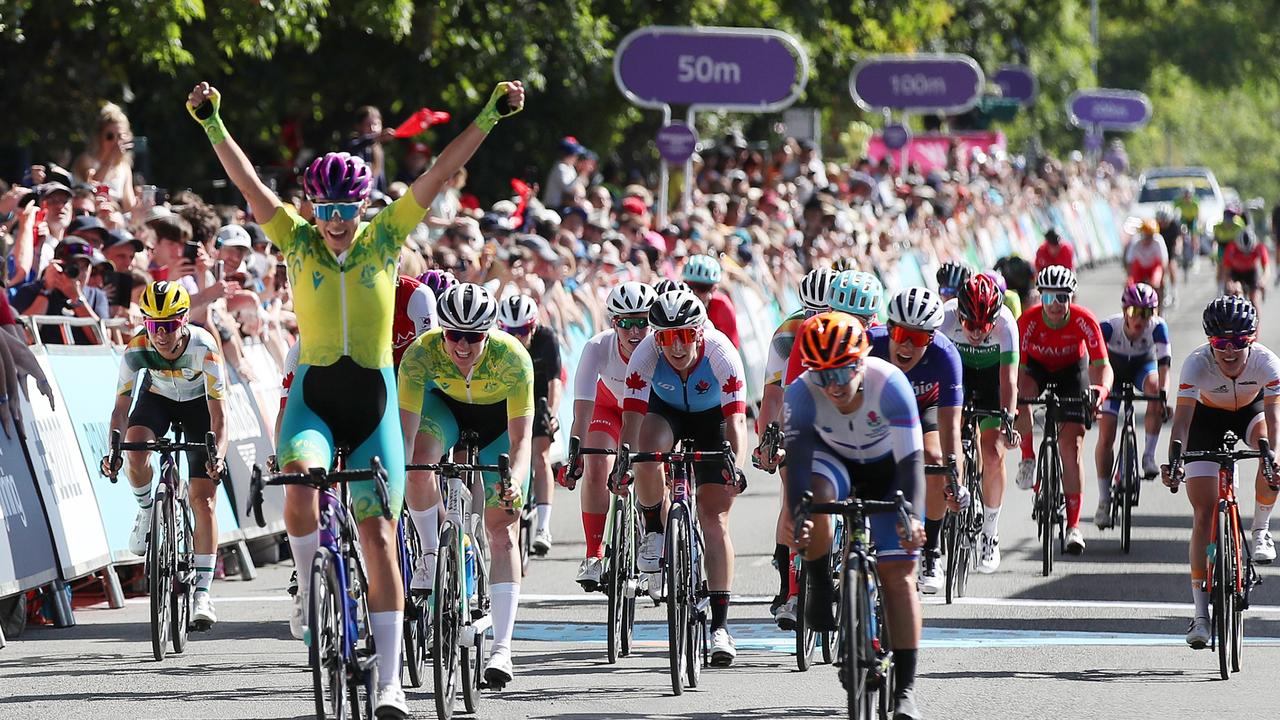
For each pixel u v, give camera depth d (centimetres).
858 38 8475
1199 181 12438
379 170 4375
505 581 1959
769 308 5300
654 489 2208
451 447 2083
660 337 2145
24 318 2733
